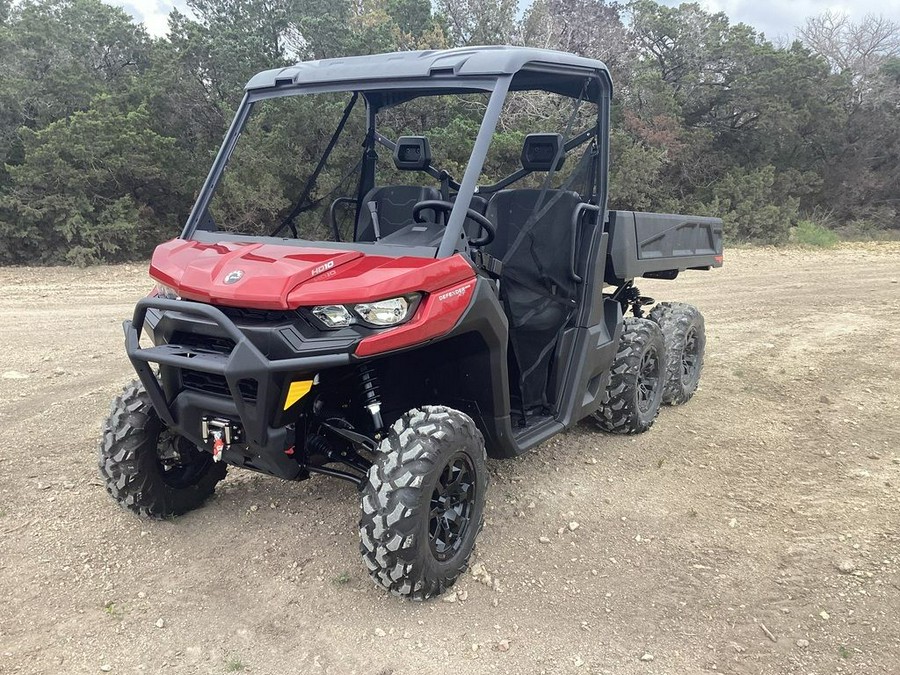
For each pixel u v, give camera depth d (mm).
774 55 25750
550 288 4223
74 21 18219
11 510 3908
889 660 2895
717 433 5352
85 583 3287
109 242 14430
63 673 2723
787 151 27250
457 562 3287
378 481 3020
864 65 31844
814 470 4699
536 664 2838
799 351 7766
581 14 24578
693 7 26406
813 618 3158
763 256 18953
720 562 3590
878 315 9867
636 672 2809
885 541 3789
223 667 2785
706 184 25297
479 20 21859
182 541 3656
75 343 7488
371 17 20625
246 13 18219
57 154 14148
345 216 4207
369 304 2896
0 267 13797
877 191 30219
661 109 24000
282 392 2916
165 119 16594
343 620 3074
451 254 3180
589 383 4738
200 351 3068
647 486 4430
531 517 3998
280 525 3818
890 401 6086
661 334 5352
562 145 4035
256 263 3057
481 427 3670
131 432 3566
